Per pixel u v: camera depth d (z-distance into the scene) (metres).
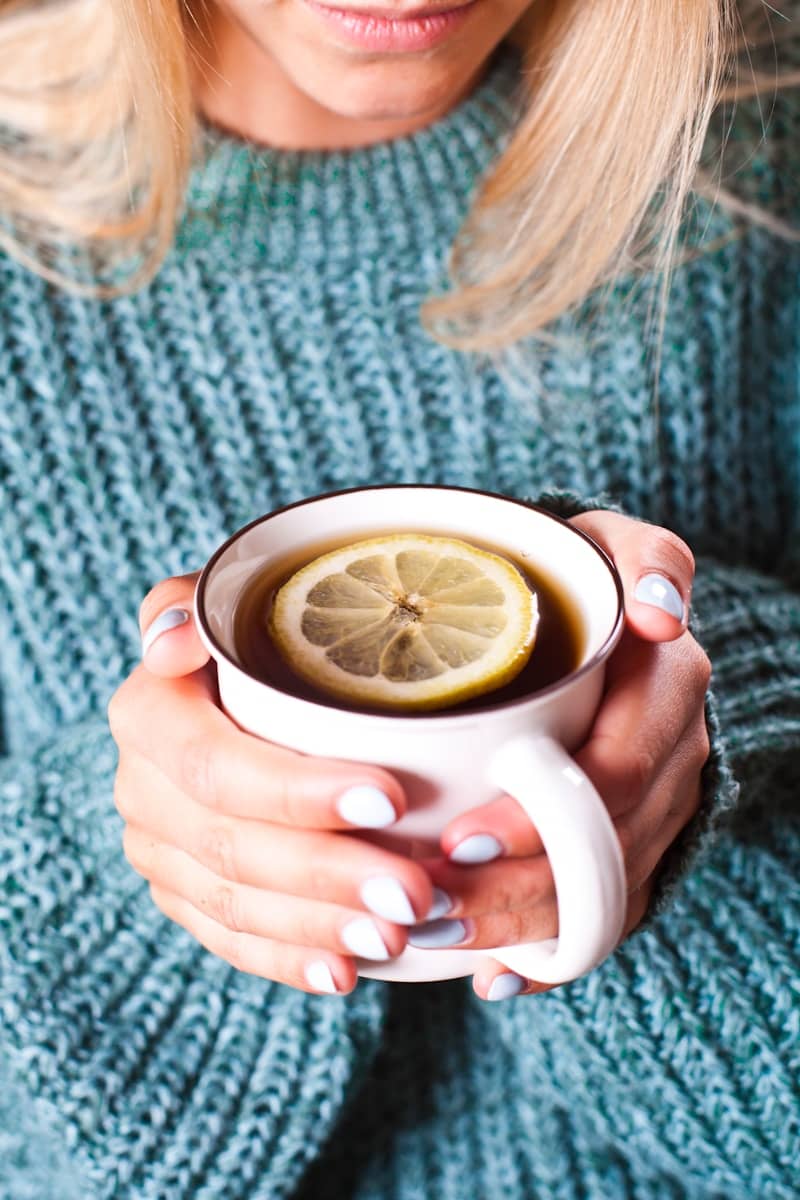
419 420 0.67
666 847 0.49
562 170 0.64
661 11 0.61
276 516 0.45
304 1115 0.57
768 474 0.74
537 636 0.42
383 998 0.59
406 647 0.42
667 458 0.70
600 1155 0.60
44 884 0.59
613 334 0.67
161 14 0.60
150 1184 0.55
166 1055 0.57
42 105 0.68
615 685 0.46
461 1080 0.63
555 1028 0.57
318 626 0.42
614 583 0.42
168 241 0.65
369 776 0.40
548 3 0.66
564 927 0.40
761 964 0.57
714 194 0.68
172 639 0.44
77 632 0.67
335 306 0.65
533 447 0.68
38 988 0.57
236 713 0.43
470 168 0.66
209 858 0.44
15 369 0.65
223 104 0.66
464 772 0.40
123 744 0.48
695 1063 0.56
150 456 0.66
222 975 0.59
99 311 0.65
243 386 0.66
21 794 0.61
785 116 0.69
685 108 0.62
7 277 0.65
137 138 0.66
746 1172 0.56
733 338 0.69
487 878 0.41
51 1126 0.57
